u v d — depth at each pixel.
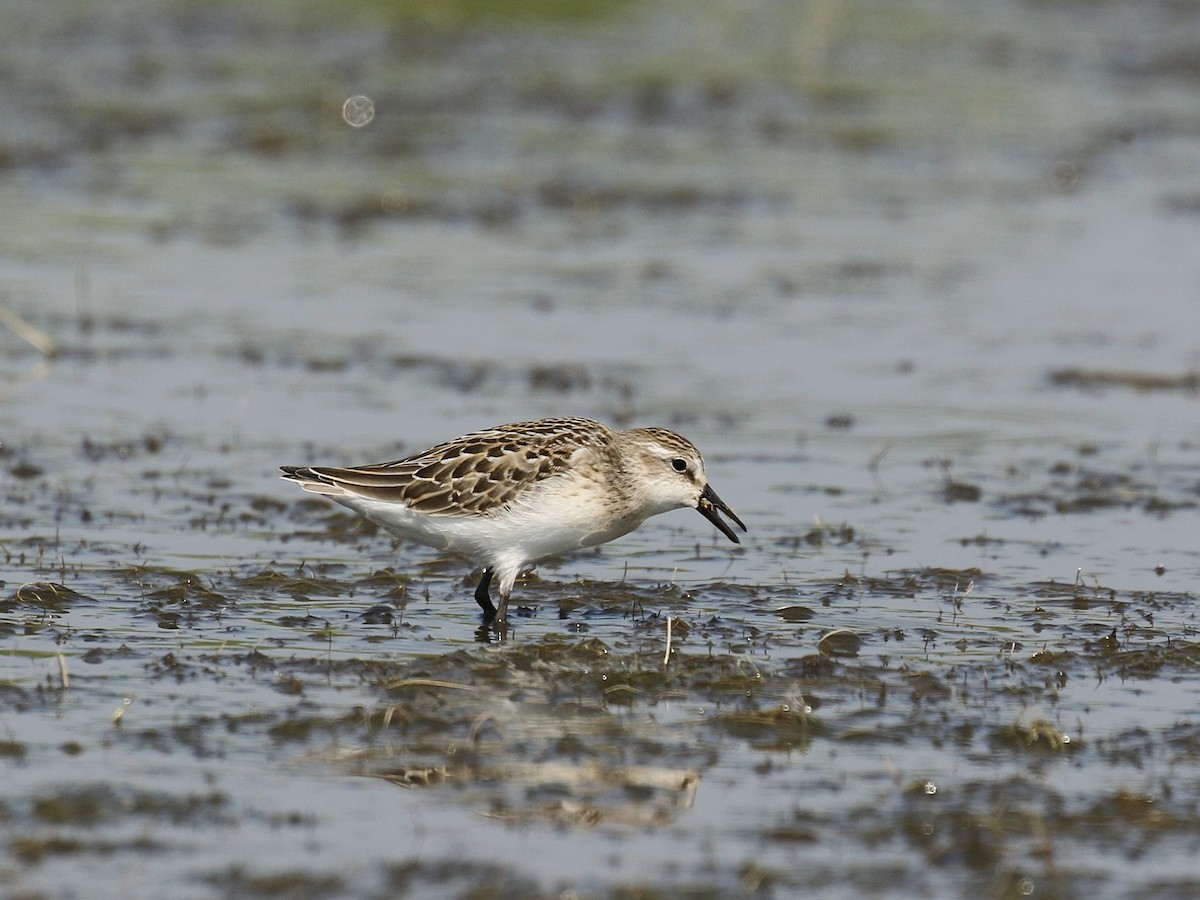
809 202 28.11
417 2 39.94
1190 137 32.88
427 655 12.02
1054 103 34.81
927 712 11.12
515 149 30.45
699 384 19.78
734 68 36.44
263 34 37.66
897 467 17.25
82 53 35.25
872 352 21.20
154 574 13.54
